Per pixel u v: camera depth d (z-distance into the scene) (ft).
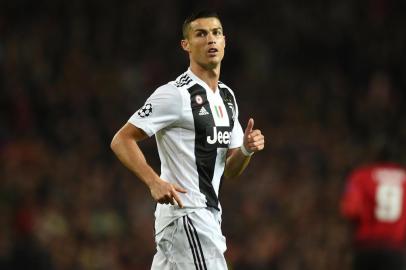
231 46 209.46
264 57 210.59
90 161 171.63
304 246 156.56
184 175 65.05
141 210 159.53
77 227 154.40
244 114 195.21
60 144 175.63
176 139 65.16
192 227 64.44
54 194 159.84
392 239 111.45
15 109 180.86
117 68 199.41
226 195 165.27
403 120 199.93
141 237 152.46
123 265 150.20
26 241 142.41
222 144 66.33
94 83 193.47
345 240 156.97
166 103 64.18
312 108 200.23
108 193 162.40
